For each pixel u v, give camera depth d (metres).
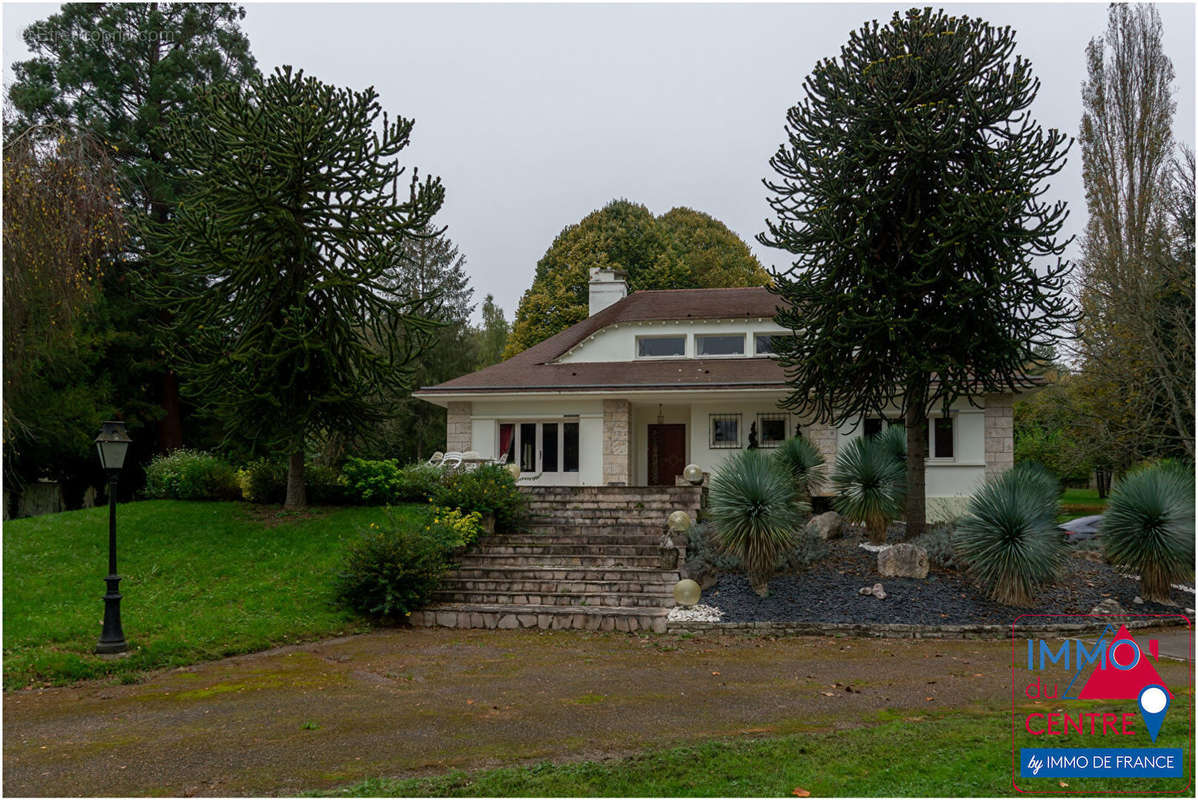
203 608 13.40
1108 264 24.23
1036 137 14.66
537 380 23.86
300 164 17.34
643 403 24.28
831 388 15.98
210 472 20.45
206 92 17.28
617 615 13.45
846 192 15.48
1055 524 14.02
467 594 14.50
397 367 18.66
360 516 18.61
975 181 14.98
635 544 16.47
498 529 17.61
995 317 15.02
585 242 44.19
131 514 18.56
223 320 18.12
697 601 13.87
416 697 9.12
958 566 14.71
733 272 45.56
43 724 8.30
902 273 15.74
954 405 21.45
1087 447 24.03
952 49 15.12
